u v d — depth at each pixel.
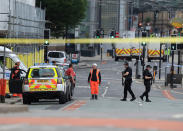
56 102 74.62
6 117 38.44
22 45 121.81
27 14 133.25
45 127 31.30
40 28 147.50
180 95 102.75
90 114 42.34
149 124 33.78
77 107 62.22
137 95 97.25
